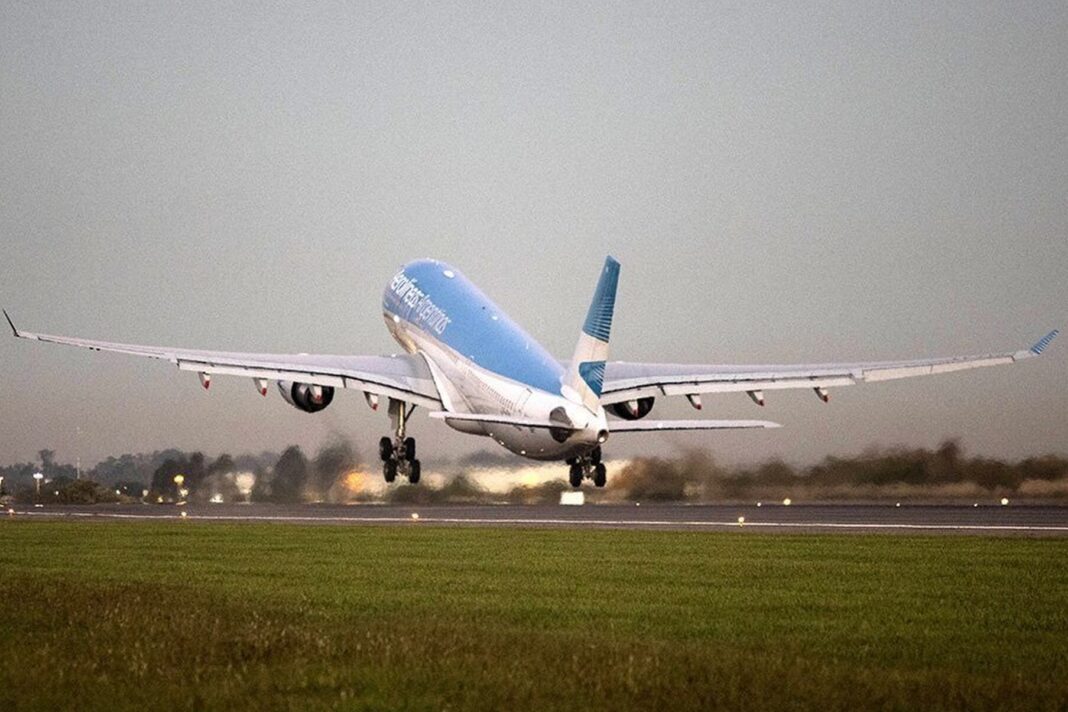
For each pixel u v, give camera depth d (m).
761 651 77.31
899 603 98.38
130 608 92.50
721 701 61.50
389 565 130.00
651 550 143.50
